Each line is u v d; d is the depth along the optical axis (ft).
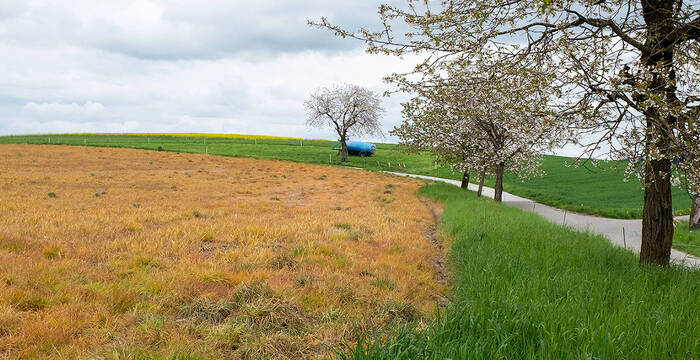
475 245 36.22
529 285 21.56
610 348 13.24
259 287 24.02
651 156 23.82
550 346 13.48
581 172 185.78
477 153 85.92
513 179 173.68
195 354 17.12
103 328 19.24
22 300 21.61
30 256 31.30
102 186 97.09
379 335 15.26
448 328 15.70
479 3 25.58
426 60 26.96
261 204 76.59
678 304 19.44
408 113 98.89
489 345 13.92
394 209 74.69
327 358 16.83
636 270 27.07
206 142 274.16
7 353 16.98
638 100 24.00
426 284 29.22
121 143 238.68
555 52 24.70
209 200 81.56
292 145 278.67
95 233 41.96
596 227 69.21
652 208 29.35
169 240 38.99
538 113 25.85
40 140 227.20
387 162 221.05
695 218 64.39
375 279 28.73
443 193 94.22
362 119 216.54
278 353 17.84
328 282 26.68
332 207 76.69
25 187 86.63
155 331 18.79
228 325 19.77
